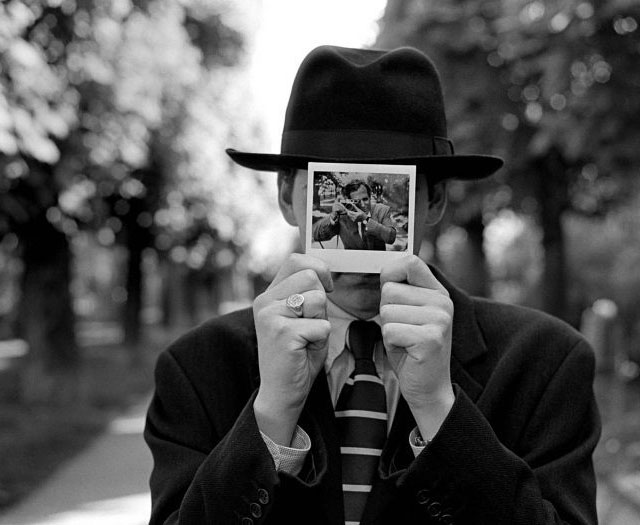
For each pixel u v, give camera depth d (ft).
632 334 48.93
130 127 31.89
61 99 26.22
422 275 5.88
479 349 6.56
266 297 5.90
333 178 6.30
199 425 6.61
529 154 38.55
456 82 39.17
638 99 25.30
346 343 6.52
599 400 38.47
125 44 31.65
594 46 25.46
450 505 5.72
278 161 6.68
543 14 26.05
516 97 38.55
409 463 6.19
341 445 6.27
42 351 47.16
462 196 45.19
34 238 46.62
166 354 6.88
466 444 5.65
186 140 49.08
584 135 25.93
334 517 5.92
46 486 26.91
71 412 43.50
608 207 46.29
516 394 6.44
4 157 24.64
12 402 46.83
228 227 69.41
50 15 26.76
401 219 6.27
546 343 6.57
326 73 6.56
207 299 135.95
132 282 70.23
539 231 47.57
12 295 126.00
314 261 5.97
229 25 61.46
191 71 45.52
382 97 6.49
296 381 5.78
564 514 6.05
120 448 34.24
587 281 60.44
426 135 6.57
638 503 22.08
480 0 39.37
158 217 56.39
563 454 6.33
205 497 5.85
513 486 5.68
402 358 5.85
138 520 22.30
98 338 119.65
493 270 97.04
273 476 5.70
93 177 35.04
